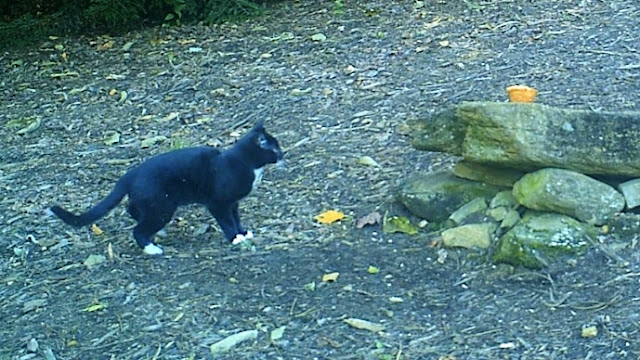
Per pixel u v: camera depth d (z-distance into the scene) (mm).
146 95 6555
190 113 6285
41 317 4598
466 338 4316
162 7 7617
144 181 4867
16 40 7551
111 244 5023
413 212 4984
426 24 6996
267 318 4480
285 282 4676
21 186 5641
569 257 4578
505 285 4547
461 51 6566
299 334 4391
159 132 6109
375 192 5223
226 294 4629
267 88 6422
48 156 5957
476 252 4723
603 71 6090
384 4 7402
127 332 4473
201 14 7605
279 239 4961
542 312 4398
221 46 7086
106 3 7453
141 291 4691
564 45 6461
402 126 5793
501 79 6164
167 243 5008
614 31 6559
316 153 5629
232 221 4949
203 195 4906
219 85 6535
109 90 6691
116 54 7215
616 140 4637
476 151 4750
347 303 4531
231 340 4375
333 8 7449
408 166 5410
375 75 6414
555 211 4664
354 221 5027
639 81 5926
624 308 4367
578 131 4645
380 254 4801
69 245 5059
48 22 7742
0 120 6484
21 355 4402
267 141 4859
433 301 4512
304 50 6859
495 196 4863
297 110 6133
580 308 4395
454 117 4824
